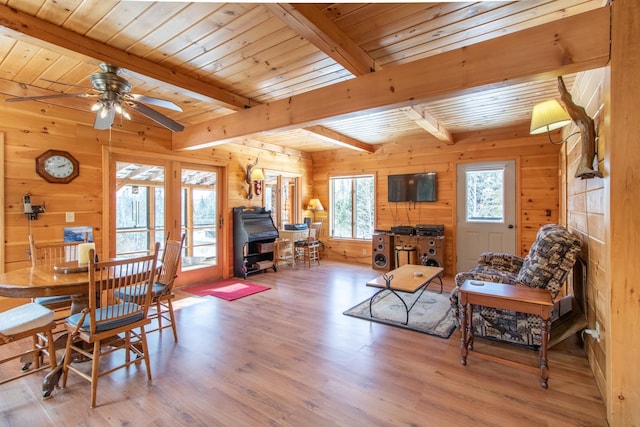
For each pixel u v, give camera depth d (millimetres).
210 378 2283
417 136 5754
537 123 2648
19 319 2084
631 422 1721
